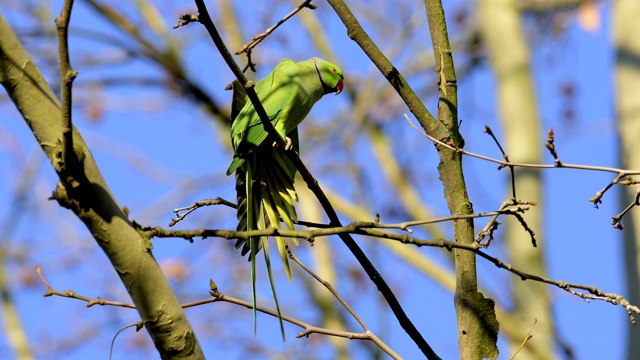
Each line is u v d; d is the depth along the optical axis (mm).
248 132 8891
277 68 10086
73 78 4789
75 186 5039
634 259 11000
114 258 5203
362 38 7246
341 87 10508
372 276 6977
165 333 5344
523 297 13320
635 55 12086
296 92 9812
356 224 6227
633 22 12234
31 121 5035
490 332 6559
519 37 15609
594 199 6785
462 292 6652
